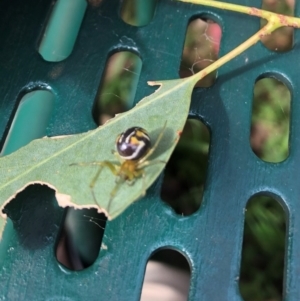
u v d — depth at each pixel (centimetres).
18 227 17
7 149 18
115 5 19
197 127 20
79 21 19
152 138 17
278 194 17
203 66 20
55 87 18
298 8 19
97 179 16
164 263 18
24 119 18
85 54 18
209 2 18
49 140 17
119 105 20
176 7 19
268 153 19
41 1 19
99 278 16
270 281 19
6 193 16
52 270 16
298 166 17
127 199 16
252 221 19
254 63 18
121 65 20
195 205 19
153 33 19
